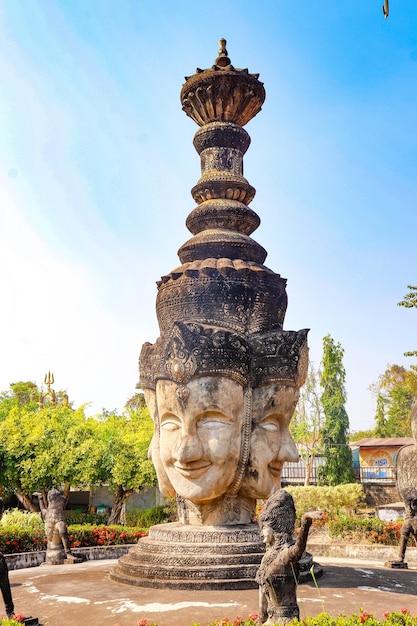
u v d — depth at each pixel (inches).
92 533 592.1
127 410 1331.2
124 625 264.8
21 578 395.2
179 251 442.0
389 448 1640.0
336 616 266.1
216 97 451.5
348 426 1513.3
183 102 475.2
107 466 994.1
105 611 289.3
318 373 1592.0
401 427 2140.7
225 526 373.1
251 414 382.3
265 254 445.1
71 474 983.0
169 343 376.5
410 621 233.8
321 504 1027.3
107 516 1130.0
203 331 371.6
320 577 363.3
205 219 438.9
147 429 1080.2
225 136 455.2
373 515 1069.8
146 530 638.5
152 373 404.2
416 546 522.0
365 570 398.0
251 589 325.7
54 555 495.2
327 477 1449.3
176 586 327.3
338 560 496.7
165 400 377.4
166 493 401.4
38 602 315.6
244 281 401.4
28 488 998.4
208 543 351.9
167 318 411.5
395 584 345.4
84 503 1358.3
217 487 366.0
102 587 346.3
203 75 449.7
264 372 386.0
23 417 1096.8
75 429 1039.6
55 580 380.2
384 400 2207.2
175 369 370.6
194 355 367.6
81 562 495.8
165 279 418.6
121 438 1039.0
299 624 217.8
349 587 332.2
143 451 1000.9
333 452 1457.9
